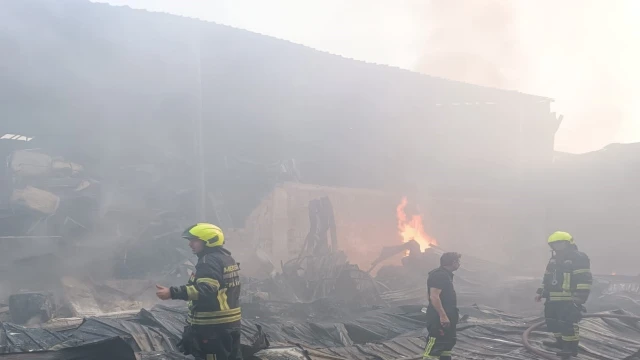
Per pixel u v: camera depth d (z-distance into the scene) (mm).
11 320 11453
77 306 13086
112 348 6066
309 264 15539
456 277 16750
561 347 7977
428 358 6270
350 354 7809
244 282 14242
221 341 4734
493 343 8742
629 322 9758
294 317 12047
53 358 5883
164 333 7703
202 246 4914
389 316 10648
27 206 15508
